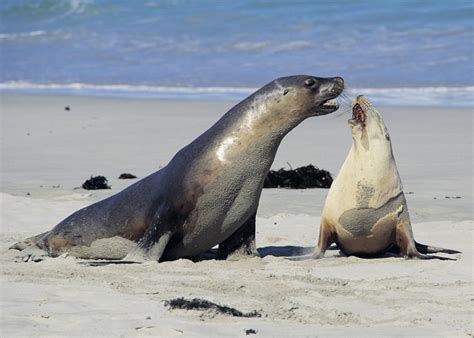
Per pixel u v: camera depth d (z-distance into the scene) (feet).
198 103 276.00
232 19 414.41
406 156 193.98
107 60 369.09
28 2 478.18
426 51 337.72
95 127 240.94
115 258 108.88
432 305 81.92
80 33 426.92
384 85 291.99
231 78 317.63
